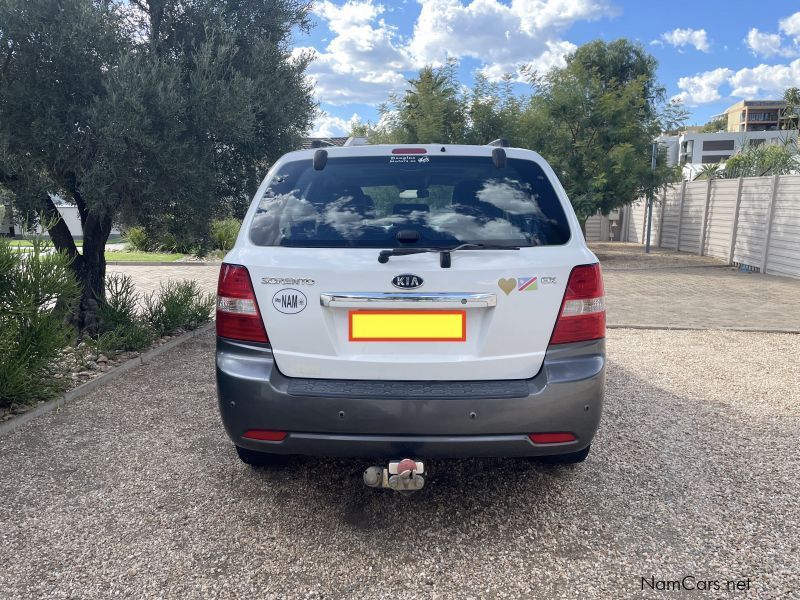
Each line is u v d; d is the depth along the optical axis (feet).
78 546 8.86
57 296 15.38
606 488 10.80
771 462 11.91
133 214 19.92
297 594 7.80
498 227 9.09
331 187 9.62
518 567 8.41
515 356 8.66
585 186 52.54
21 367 13.73
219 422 13.92
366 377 8.69
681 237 63.41
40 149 17.12
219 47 18.95
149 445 12.58
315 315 8.66
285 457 11.03
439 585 8.01
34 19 16.19
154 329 22.29
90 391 16.24
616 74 90.48
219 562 8.49
